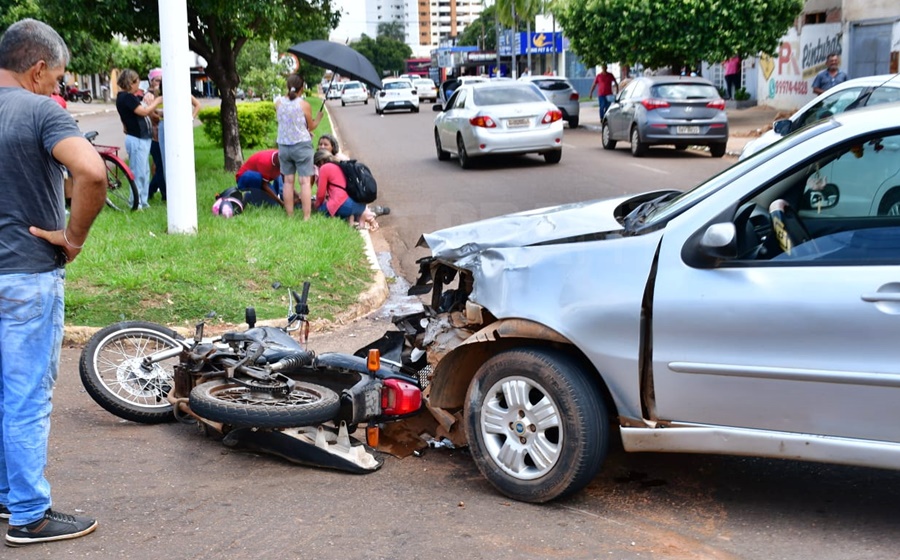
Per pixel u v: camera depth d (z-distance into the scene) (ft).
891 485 14.87
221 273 28.48
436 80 277.85
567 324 14.05
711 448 13.39
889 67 76.95
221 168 57.57
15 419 12.82
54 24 47.75
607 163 61.98
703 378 13.26
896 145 12.73
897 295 12.01
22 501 13.07
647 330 13.66
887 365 12.10
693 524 13.73
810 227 13.16
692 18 79.10
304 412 15.43
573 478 13.88
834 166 13.16
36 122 12.39
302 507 14.60
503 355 14.57
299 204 41.65
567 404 13.83
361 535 13.53
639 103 64.75
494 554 12.85
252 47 102.22
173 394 17.95
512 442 14.56
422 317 18.01
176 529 13.79
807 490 14.82
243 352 17.26
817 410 12.60
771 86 99.04
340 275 30.01
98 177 12.34
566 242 14.80
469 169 61.67
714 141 63.77
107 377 19.19
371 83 40.19
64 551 13.08
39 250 12.70
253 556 12.91
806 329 12.53
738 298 12.96
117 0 46.42
